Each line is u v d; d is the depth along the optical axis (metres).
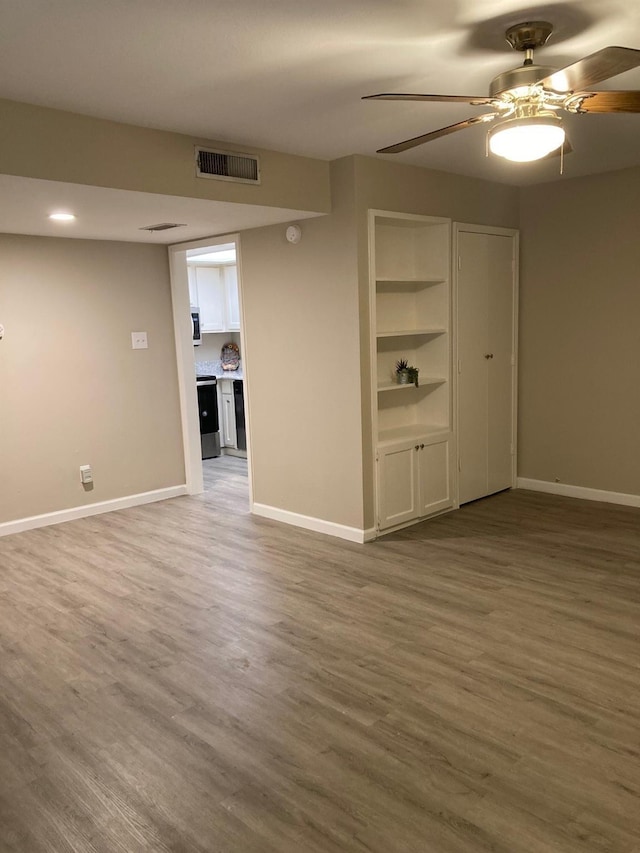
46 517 4.98
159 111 3.03
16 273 4.67
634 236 4.75
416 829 1.99
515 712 2.53
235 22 2.15
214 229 4.68
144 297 5.38
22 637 3.27
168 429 5.65
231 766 2.29
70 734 2.50
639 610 3.33
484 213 4.99
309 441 4.62
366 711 2.57
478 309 5.05
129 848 1.96
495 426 5.36
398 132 3.47
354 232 4.07
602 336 5.02
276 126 3.31
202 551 4.37
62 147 3.00
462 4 2.09
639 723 2.45
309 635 3.18
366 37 2.31
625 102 2.30
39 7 2.00
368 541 4.42
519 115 2.41
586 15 2.21
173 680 2.84
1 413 4.70
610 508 5.00
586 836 1.94
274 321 4.69
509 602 3.46
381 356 4.80
